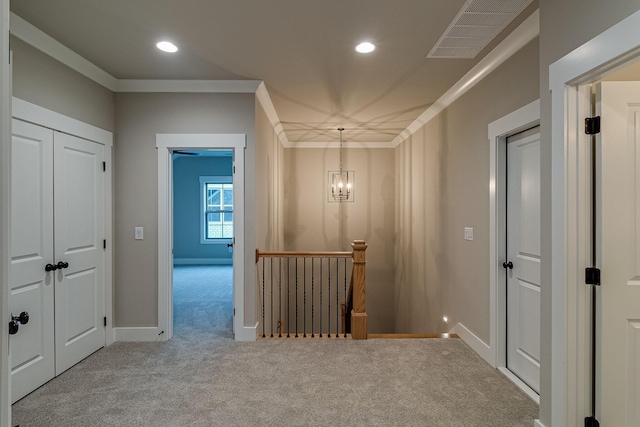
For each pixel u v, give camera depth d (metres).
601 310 1.71
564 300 1.77
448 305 3.99
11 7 2.21
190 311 4.60
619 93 1.70
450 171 3.91
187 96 3.50
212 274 7.65
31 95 2.52
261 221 3.93
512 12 2.25
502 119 2.79
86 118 3.07
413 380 2.70
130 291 3.49
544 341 1.97
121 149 3.47
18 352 2.42
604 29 1.54
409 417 2.23
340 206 6.80
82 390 2.54
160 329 3.48
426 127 4.77
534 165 2.57
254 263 3.52
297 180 6.80
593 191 1.75
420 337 3.61
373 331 6.78
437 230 4.36
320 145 6.79
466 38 2.60
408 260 5.76
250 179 3.51
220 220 9.42
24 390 2.45
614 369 1.71
